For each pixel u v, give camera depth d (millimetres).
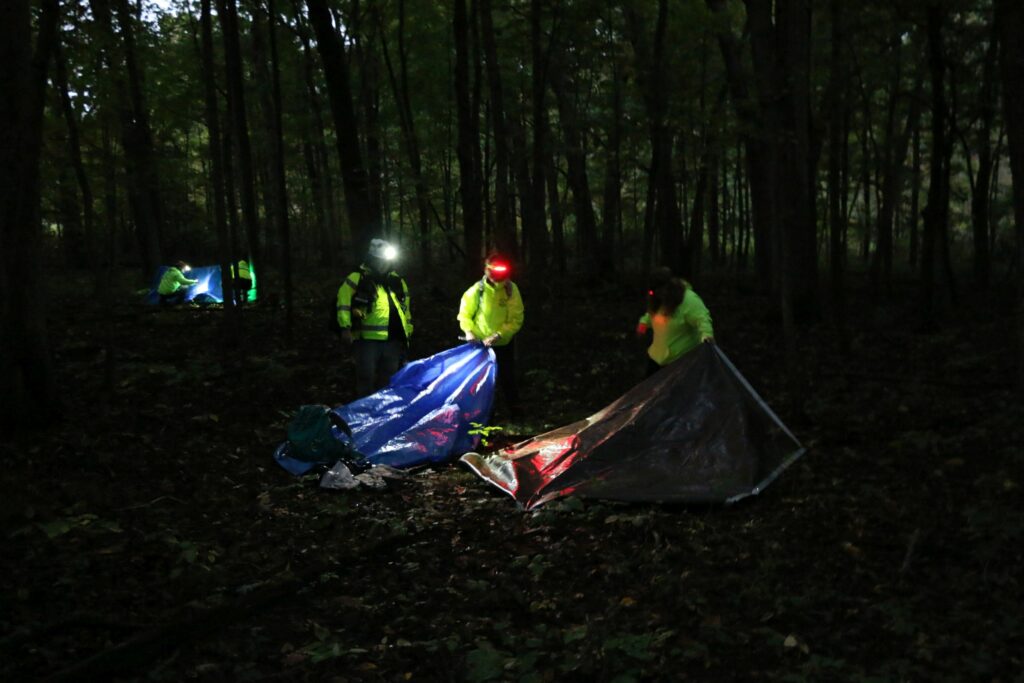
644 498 5918
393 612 4328
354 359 8375
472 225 11312
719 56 22391
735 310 18250
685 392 6750
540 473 6352
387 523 5547
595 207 32688
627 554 5133
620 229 27312
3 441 6754
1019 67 6805
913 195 27453
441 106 22453
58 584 4297
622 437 6520
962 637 3963
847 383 10273
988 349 12180
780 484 6414
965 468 6664
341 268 26156
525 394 9992
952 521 5527
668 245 18906
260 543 5180
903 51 20078
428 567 4898
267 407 9070
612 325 15875
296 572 4645
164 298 18297
